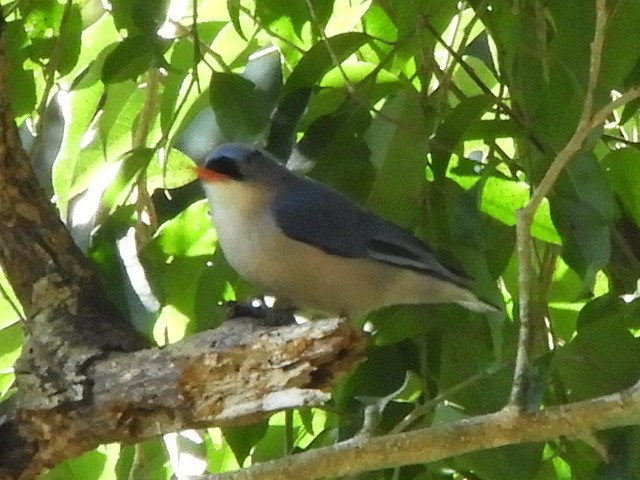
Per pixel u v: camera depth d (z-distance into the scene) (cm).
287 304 882
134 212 816
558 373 761
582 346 738
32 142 857
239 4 814
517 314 805
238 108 770
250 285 871
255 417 598
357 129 777
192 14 862
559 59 738
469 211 769
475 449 685
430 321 809
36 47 802
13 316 872
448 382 791
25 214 724
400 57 823
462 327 804
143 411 635
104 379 645
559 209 741
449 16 827
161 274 827
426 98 808
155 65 758
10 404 676
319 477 695
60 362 668
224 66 818
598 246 726
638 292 759
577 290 831
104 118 879
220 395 607
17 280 726
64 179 889
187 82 916
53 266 725
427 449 682
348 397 797
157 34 741
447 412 788
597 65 661
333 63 784
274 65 783
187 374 614
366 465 689
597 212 729
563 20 738
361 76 821
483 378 771
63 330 693
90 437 652
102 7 891
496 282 796
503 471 755
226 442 850
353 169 780
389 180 770
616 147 876
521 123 795
